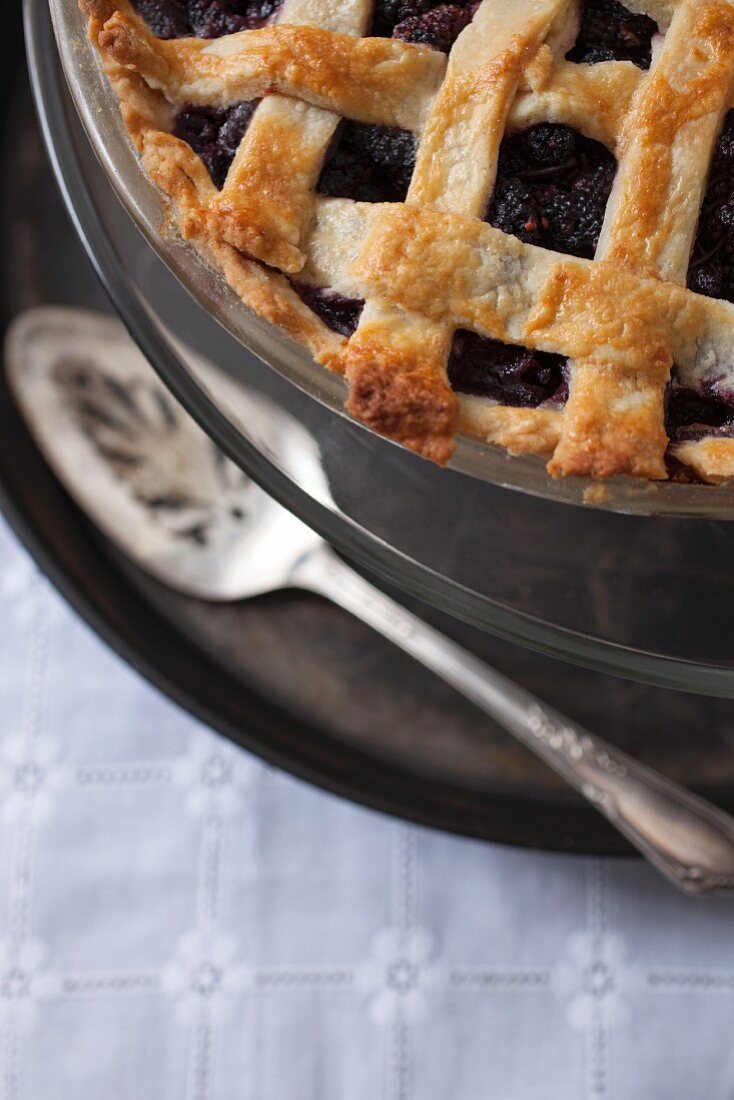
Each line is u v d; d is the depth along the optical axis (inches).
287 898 35.0
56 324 35.3
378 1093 34.6
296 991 34.8
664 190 30.7
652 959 34.6
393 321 30.7
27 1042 34.9
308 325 30.8
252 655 34.9
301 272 30.9
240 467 32.7
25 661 35.5
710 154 30.9
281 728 34.6
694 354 30.8
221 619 34.9
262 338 31.0
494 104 30.7
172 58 31.0
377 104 30.9
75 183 32.7
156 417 35.1
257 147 30.8
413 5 31.2
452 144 30.8
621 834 34.2
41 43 32.5
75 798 35.3
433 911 34.9
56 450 35.1
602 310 30.6
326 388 31.2
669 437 31.0
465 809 34.3
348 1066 34.7
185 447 35.1
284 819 35.1
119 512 35.0
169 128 31.1
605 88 30.8
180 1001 34.9
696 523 33.0
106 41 30.7
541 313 30.6
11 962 35.0
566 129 30.9
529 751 34.6
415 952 34.8
